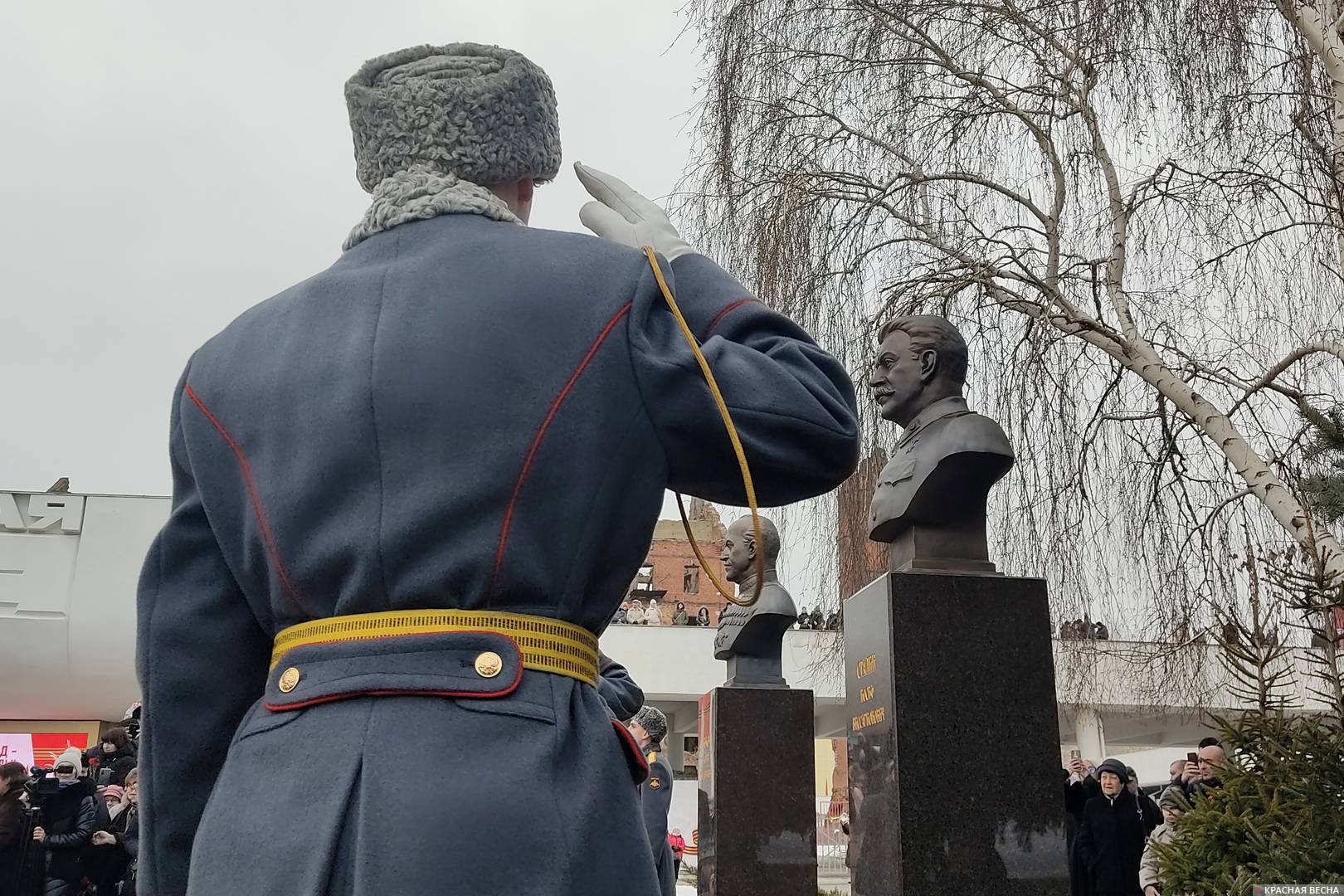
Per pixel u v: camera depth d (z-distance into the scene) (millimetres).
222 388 1525
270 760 1327
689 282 1601
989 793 5207
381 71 1604
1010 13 9422
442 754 1255
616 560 1420
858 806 5707
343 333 1438
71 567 20469
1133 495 8672
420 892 1189
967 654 5348
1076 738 20953
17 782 7047
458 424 1346
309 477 1380
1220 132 8523
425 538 1319
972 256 9156
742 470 1427
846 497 9859
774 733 8820
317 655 1357
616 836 1303
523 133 1575
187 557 1523
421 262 1463
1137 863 7840
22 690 20531
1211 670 9906
